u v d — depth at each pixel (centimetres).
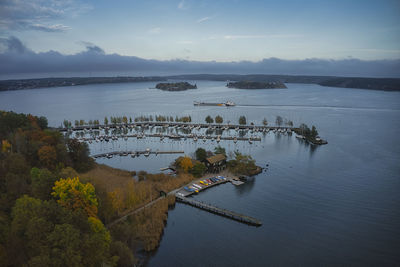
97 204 7450
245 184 13150
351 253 8294
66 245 5009
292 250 8462
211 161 14425
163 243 8781
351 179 13638
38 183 7612
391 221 9900
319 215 10369
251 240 8956
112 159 17712
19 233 5416
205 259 8062
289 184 13125
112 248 6906
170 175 14238
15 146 12638
